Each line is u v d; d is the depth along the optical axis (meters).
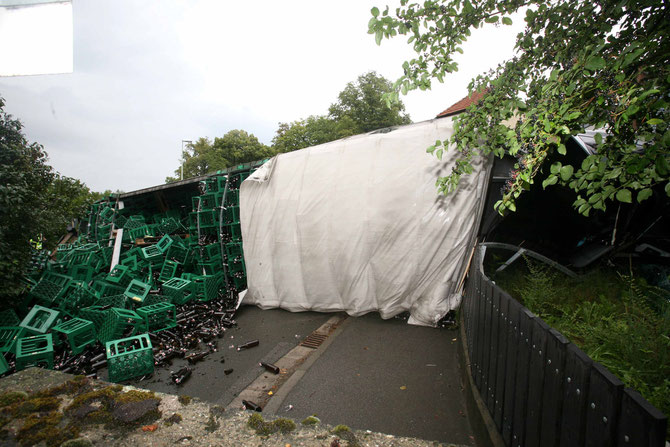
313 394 4.11
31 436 2.18
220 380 4.89
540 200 5.52
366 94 39.22
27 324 5.66
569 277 5.16
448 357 4.78
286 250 7.30
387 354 5.01
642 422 1.13
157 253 9.12
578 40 2.42
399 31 2.64
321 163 6.98
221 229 8.67
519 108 2.79
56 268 8.59
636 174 1.89
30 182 7.07
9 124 7.03
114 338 5.85
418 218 5.96
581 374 1.52
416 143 6.17
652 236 4.91
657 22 2.12
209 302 8.12
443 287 5.90
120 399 2.52
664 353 2.42
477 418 3.04
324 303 7.00
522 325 2.24
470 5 2.55
